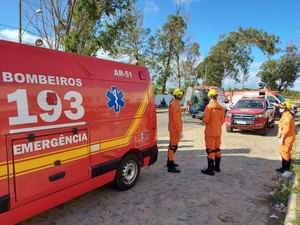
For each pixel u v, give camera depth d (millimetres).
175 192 5285
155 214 4355
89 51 13953
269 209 4602
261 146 10047
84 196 5000
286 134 6504
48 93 3471
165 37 38250
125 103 4957
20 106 3129
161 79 35562
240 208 4625
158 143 10453
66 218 4172
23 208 3234
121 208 4543
